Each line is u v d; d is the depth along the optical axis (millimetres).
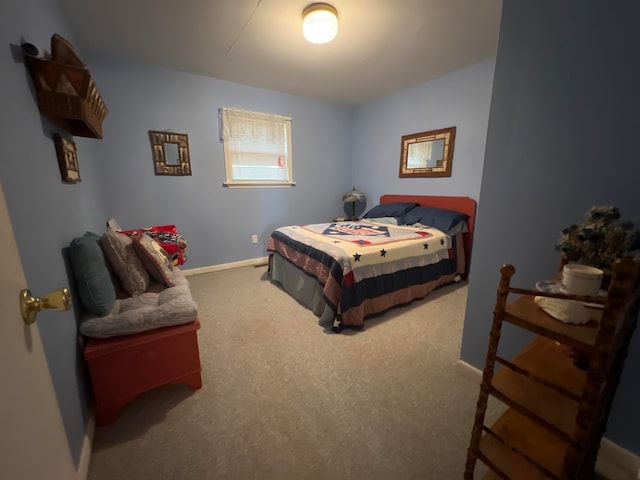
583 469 908
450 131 3256
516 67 1276
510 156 1353
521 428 939
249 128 3615
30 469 513
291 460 1164
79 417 1156
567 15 1112
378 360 1802
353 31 2277
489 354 866
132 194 3053
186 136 3248
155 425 1328
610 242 916
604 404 875
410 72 3145
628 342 917
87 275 1353
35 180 1072
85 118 1328
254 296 2818
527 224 1337
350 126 4617
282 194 4086
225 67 2994
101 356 1270
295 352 1884
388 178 4152
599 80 1067
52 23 1646
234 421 1351
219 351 1896
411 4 1942
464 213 3188
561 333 698
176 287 1778
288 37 2365
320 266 2291
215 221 3615
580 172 1154
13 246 554
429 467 1135
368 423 1339
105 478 1093
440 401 1473
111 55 2719
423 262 2646
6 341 489
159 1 1900
